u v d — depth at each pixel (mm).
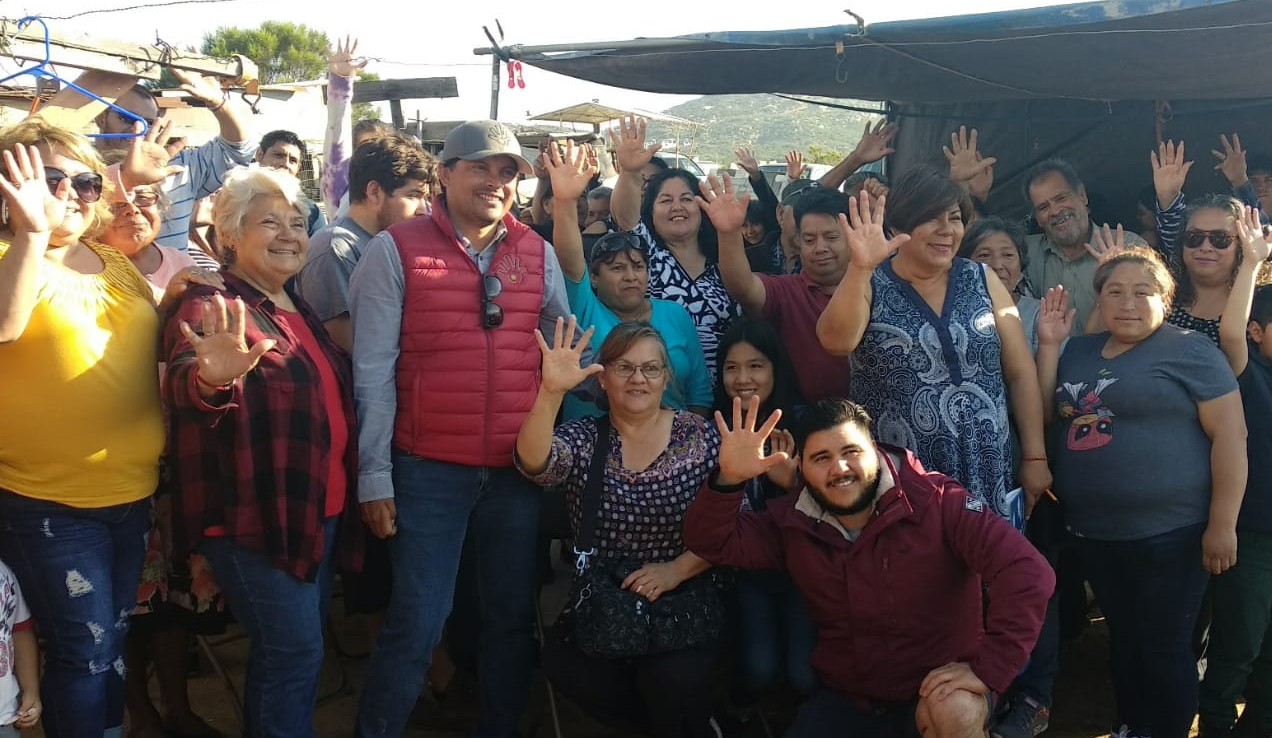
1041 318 3723
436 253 3164
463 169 3145
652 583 3279
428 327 3145
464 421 3166
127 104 4734
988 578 2926
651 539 3346
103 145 4441
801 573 3146
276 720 2887
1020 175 6402
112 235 3340
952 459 3225
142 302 2883
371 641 4016
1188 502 3357
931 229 3203
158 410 2893
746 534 3211
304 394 2852
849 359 3516
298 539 2820
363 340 3143
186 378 2584
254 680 2904
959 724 2801
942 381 3242
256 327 2811
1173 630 3412
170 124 3906
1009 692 3656
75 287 2674
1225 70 4762
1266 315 3590
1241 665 3686
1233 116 5527
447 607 3225
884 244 3033
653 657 3275
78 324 2639
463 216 3213
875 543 3037
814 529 3107
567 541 4555
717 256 4590
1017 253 4191
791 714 3828
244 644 4605
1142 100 5656
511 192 3203
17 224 2410
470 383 3162
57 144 2648
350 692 4195
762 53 5387
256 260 2912
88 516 2715
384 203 3852
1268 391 3576
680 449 3381
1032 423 3463
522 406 3266
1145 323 3377
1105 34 4469
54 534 2664
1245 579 3607
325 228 3797
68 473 2658
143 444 2814
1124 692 3549
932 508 3016
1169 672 3424
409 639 3146
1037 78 5164
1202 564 3402
